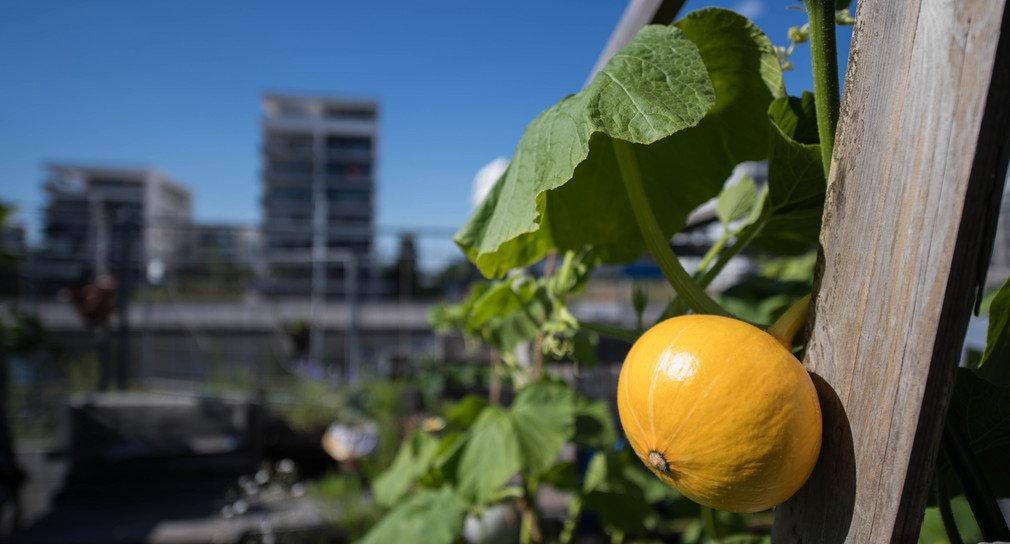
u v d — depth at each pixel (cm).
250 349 1319
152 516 407
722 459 45
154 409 490
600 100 58
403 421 515
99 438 479
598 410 227
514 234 60
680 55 61
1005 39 38
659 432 47
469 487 187
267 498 423
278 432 546
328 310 1730
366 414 533
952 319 41
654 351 49
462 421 234
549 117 65
